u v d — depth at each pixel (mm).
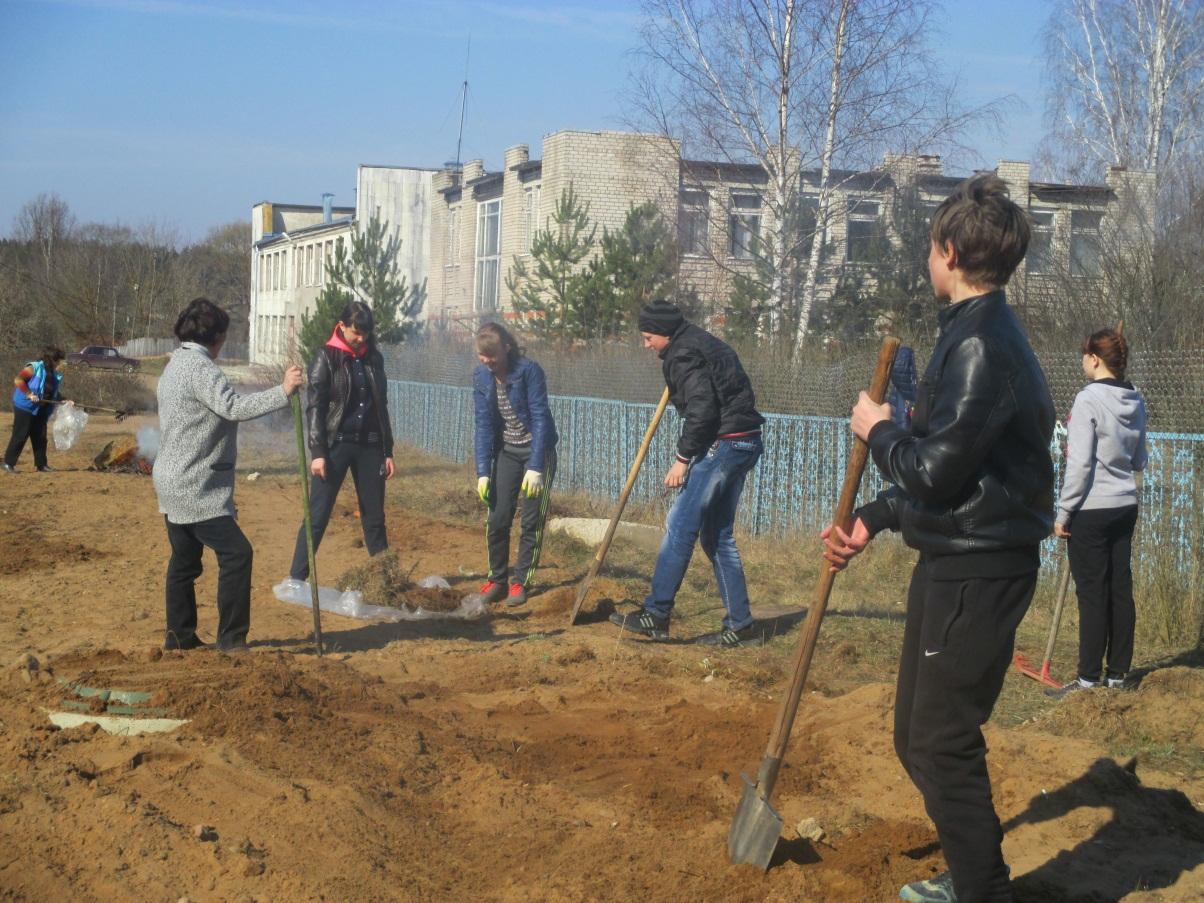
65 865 3871
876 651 7191
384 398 8578
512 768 4809
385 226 33656
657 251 22297
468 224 37906
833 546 3613
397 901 3658
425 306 41719
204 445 6320
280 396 6387
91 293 50344
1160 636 7477
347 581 8180
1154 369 8789
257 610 7996
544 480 8445
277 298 56625
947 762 3246
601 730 5438
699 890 3619
